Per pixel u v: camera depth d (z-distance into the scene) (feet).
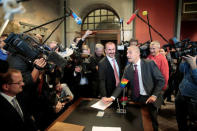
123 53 8.70
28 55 3.96
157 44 7.65
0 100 3.03
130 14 14.76
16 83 3.39
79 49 7.45
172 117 8.86
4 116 2.95
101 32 16.90
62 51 6.16
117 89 5.75
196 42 4.98
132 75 5.78
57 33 15.40
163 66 7.10
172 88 10.07
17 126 3.08
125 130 3.86
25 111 4.18
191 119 5.91
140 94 5.82
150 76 5.53
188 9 16.52
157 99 5.36
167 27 14.39
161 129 7.66
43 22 13.25
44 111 5.27
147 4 14.47
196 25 24.97
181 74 7.29
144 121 4.30
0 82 3.27
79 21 6.39
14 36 3.92
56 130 3.80
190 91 5.24
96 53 9.22
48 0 13.83
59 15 15.81
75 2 15.70
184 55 4.77
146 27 14.66
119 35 16.46
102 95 6.68
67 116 4.64
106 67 7.16
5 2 1.14
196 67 4.71
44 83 5.24
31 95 4.55
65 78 7.75
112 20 16.75
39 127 5.06
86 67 8.21
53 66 4.35
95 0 15.19
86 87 8.55
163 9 14.29
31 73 4.41
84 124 4.18
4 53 5.61
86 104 5.56
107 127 3.99
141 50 8.89
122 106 5.33
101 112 4.89
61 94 6.98
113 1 14.94
